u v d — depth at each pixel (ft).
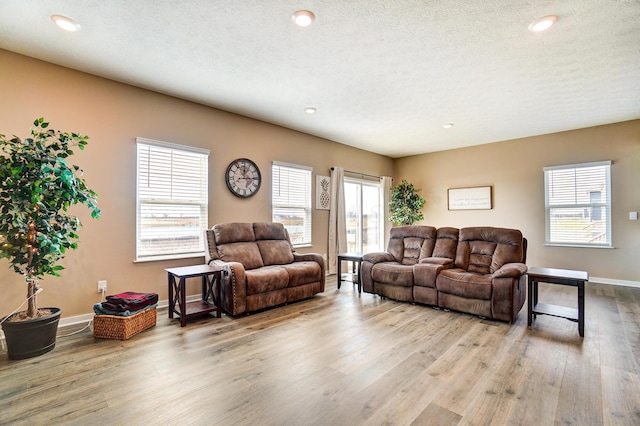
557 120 15.33
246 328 9.79
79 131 10.09
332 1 6.86
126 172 11.02
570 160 16.90
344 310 11.75
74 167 8.30
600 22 7.63
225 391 6.24
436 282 11.81
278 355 7.87
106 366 7.24
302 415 5.49
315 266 13.38
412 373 6.97
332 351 8.11
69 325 9.82
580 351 8.08
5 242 7.59
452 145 20.47
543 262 17.69
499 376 6.83
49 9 7.12
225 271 11.05
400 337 9.07
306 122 15.67
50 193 7.72
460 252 13.19
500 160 19.33
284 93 12.07
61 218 8.23
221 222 13.74
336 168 19.02
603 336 9.07
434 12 7.27
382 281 13.21
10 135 8.96
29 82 9.29
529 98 12.59
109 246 10.63
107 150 10.63
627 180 15.35
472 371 7.06
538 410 5.62
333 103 13.14
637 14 7.30
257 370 7.09
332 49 8.91
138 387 6.37
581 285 9.09
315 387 6.40
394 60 9.55
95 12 7.24
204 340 8.80
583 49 8.89
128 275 11.03
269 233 14.19
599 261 16.03
